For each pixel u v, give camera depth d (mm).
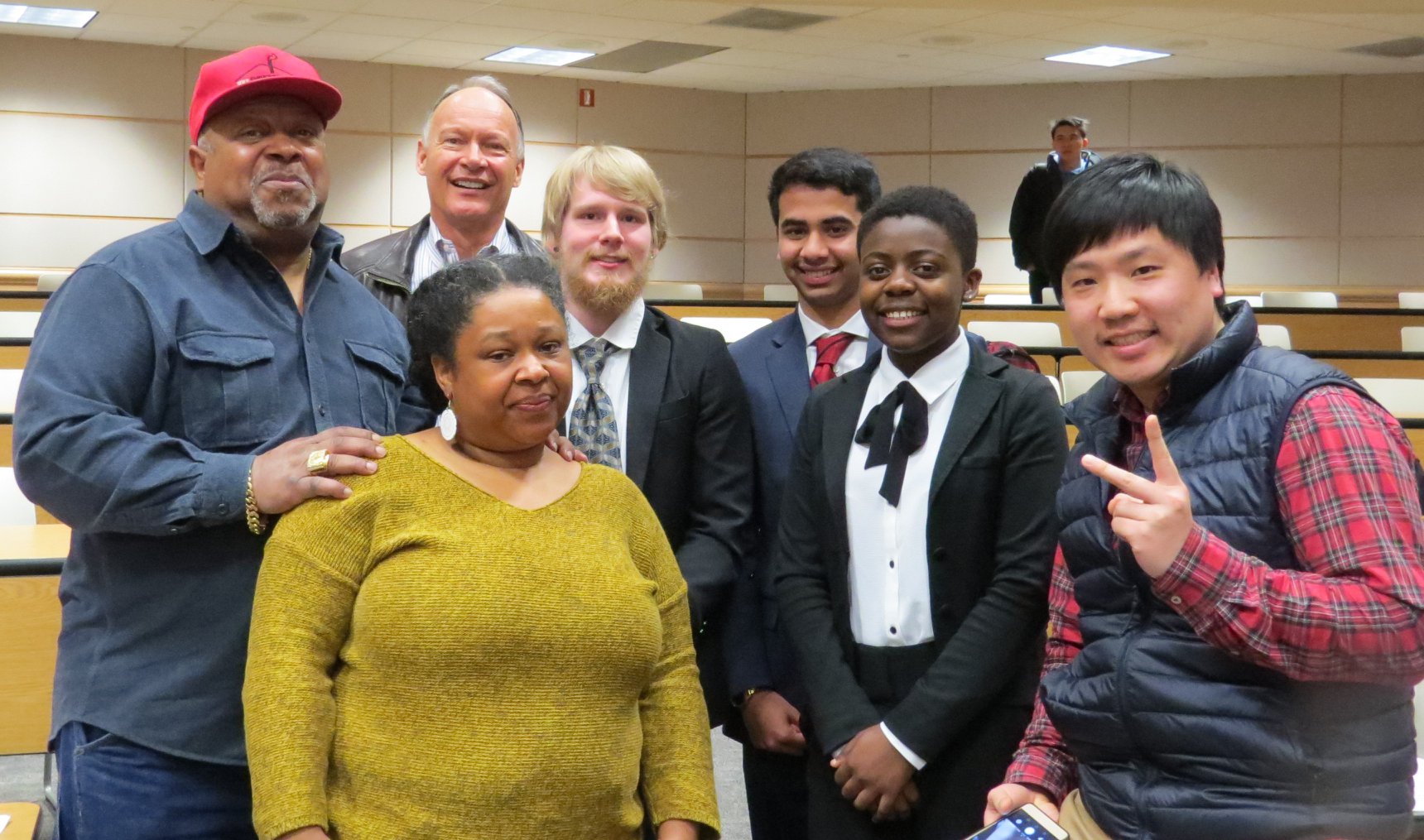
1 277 9859
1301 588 1176
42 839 1557
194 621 1475
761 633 2033
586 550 1364
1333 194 11102
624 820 1372
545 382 1386
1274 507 1255
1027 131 11391
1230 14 8570
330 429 1440
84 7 8711
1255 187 11180
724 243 11883
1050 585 1713
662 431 1952
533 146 11172
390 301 2404
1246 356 1328
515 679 1298
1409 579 1169
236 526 1476
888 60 10312
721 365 2037
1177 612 1249
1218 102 11148
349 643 1351
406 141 10797
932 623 1779
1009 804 1466
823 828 1813
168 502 1383
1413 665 1174
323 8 8664
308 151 1582
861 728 1743
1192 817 1260
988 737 1756
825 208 2123
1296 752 1226
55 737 1528
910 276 1791
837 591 1838
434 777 1274
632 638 1348
